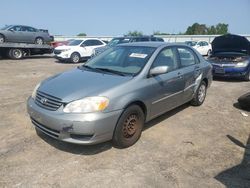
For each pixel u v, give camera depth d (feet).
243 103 21.57
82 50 60.54
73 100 12.55
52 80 14.98
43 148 14.05
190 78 19.29
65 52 58.70
